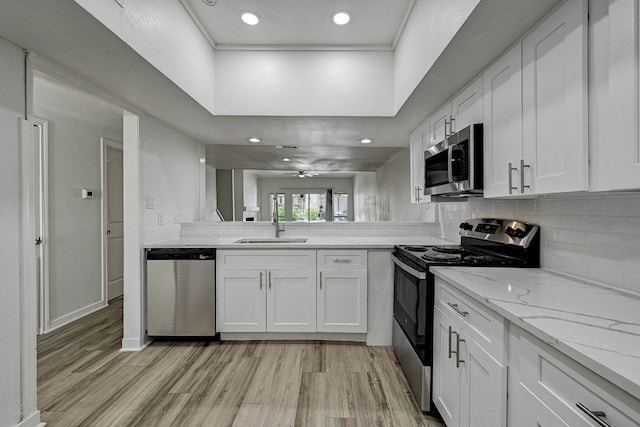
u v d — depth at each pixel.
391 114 2.53
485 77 1.68
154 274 2.57
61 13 1.28
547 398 0.84
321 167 6.16
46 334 2.82
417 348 1.82
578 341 0.76
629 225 1.19
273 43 2.49
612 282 1.25
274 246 2.57
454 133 1.95
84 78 1.89
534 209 1.73
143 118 2.53
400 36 2.31
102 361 2.30
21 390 1.55
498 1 1.16
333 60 2.52
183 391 1.92
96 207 3.54
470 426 1.27
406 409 1.75
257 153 4.80
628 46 0.86
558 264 1.55
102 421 1.65
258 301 2.61
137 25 1.59
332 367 2.21
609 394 0.65
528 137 1.31
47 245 2.89
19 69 1.54
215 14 2.14
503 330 1.04
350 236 3.22
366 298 2.57
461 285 1.33
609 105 0.93
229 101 2.53
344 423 1.64
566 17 1.09
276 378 2.06
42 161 2.86
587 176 1.02
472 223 2.28
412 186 3.05
